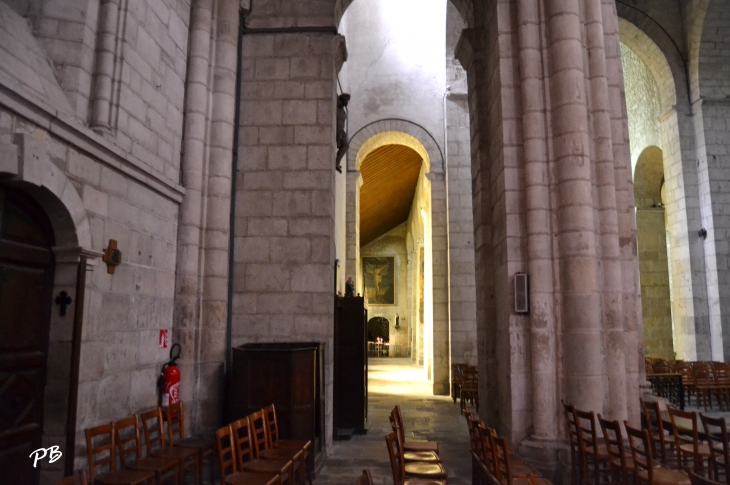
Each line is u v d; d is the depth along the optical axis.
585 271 6.26
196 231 6.87
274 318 7.25
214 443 5.45
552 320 6.45
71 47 4.94
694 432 5.05
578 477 5.51
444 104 15.20
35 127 4.15
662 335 16.53
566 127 6.52
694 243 13.38
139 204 5.75
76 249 4.62
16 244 4.25
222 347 6.93
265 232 7.41
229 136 7.33
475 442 5.38
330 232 7.40
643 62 14.84
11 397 4.21
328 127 7.58
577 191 6.39
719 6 13.26
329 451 7.34
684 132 13.80
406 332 26.78
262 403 6.07
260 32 7.81
